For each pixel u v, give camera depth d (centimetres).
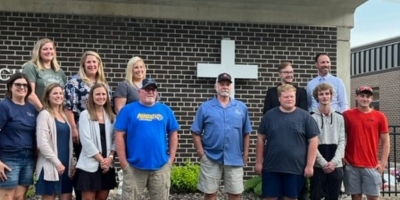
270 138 697
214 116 718
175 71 1040
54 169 654
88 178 660
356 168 736
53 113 662
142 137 656
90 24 1016
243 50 1059
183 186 947
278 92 719
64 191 679
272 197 701
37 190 661
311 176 702
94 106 672
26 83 658
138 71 719
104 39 1020
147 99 662
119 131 660
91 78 710
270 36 1069
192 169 978
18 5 994
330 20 1088
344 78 1091
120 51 1024
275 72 1067
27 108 661
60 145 664
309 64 1080
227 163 713
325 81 812
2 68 988
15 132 650
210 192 720
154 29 1035
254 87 1060
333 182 723
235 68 1048
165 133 676
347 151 742
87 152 661
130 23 1029
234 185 720
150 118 661
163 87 1035
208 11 1048
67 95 693
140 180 664
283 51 1073
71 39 1010
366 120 733
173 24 1041
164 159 667
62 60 1006
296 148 689
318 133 700
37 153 668
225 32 1055
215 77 1045
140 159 655
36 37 1000
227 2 1049
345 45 1094
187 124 1041
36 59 707
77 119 697
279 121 695
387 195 1088
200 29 1048
